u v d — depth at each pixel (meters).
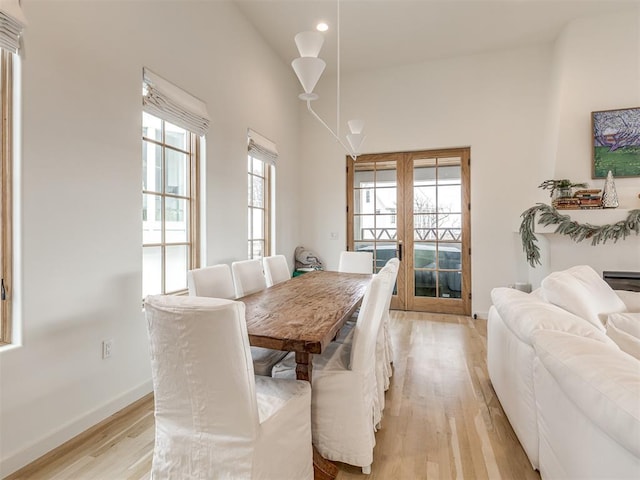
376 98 5.08
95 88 2.08
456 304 4.82
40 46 1.77
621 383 0.98
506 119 4.55
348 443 1.66
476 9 3.69
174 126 2.92
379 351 2.16
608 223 3.62
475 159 4.68
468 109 4.70
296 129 5.31
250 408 1.22
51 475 1.62
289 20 3.90
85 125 2.02
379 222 5.17
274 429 1.33
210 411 1.25
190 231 3.09
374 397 1.91
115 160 2.22
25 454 1.68
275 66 4.60
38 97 1.76
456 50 4.55
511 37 4.24
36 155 1.76
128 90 2.32
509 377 1.97
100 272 2.11
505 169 4.56
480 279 4.68
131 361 2.33
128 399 2.29
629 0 3.56
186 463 1.31
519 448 1.83
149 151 2.66
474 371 2.87
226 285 2.55
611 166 3.79
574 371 1.14
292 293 2.51
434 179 4.92
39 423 1.76
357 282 3.04
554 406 1.37
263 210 4.51
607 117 3.79
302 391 1.54
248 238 4.06
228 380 1.20
